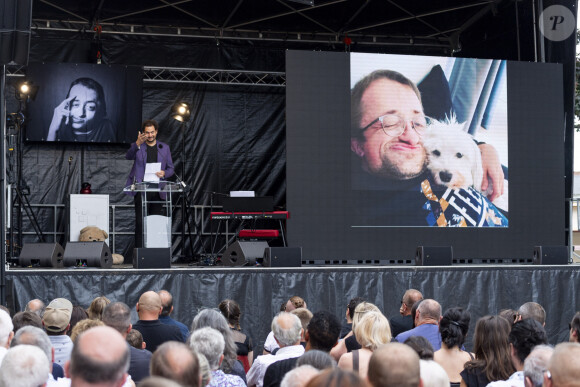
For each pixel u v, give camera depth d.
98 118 12.98
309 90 10.91
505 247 11.41
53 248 9.50
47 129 12.83
